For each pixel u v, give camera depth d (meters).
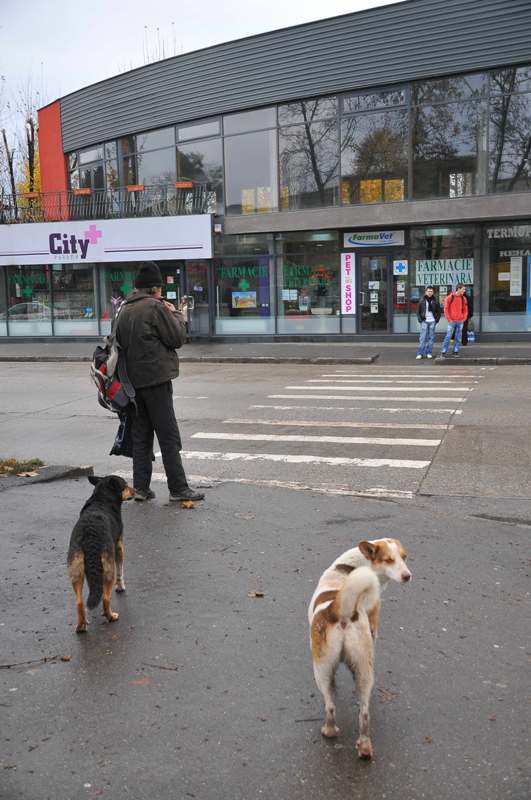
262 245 25.28
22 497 7.23
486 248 22.61
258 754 3.19
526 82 21.09
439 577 5.11
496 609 4.59
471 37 21.30
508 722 3.40
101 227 26.88
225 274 25.86
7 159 42.62
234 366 20.34
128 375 6.76
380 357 20.59
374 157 23.14
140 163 27.72
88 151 29.83
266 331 25.50
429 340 19.89
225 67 24.88
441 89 22.08
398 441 9.88
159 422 6.81
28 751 3.23
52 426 11.94
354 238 24.03
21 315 29.64
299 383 16.08
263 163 24.86
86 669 3.93
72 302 28.83
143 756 3.19
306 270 24.83
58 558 5.57
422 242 23.28
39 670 3.92
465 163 22.06
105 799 2.92
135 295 6.79
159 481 8.04
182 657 4.04
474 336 22.66
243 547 5.73
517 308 22.52
